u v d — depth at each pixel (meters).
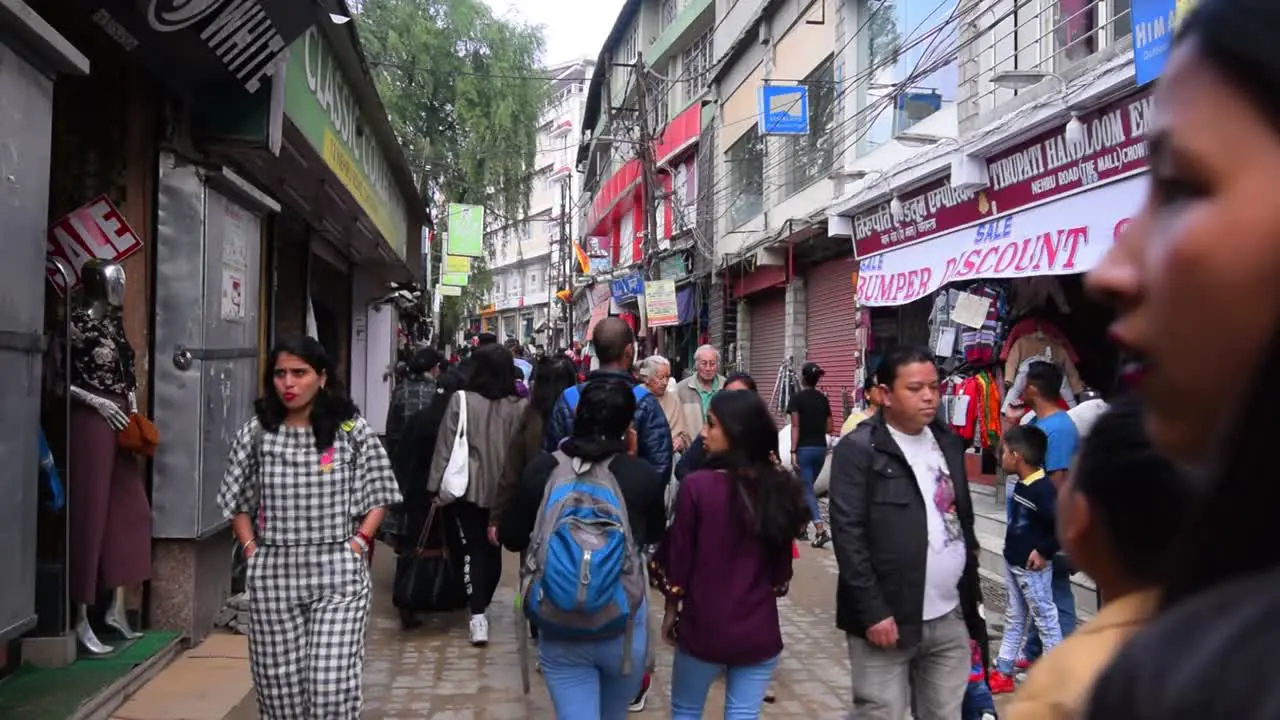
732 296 18.16
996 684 5.12
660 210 24.30
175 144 5.15
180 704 4.46
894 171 9.57
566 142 51.94
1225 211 0.54
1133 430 1.35
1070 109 6.59
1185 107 0.59
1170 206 0.61
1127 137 6.20
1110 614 1.24
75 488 4.64
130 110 5.10
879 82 11.98
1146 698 0.55
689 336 21.64
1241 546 0.57
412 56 19.98
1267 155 0.54
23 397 3.44
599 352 5.03
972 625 3.45
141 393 5.16
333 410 3.60
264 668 3.50
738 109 18.27
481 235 18.48
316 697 3.42
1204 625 0.55
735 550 3.36
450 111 20.89
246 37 4.45
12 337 3.32
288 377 3.52
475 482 5.89
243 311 6.02
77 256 4.86
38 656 4.57
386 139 9.70
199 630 5.44
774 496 3.34
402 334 22.03
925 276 9.09
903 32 11.43
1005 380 8.00
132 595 5.22
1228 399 0.56
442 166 20.39
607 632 3.24
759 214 16.88
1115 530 1.33
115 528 4.82
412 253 15.05
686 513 3.41
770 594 3.42
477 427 5.94
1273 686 0.49
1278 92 0.53
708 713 4.84
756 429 3.40
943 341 8.62
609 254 32.91
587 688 3.36
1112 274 0.63
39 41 3.35
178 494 5.22
